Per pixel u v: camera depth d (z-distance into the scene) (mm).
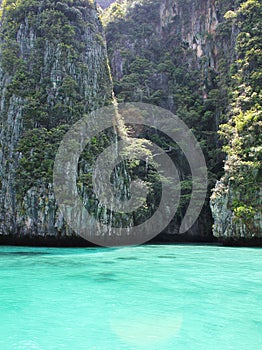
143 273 14531
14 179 29078
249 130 29500
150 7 51438
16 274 14477
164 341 7336
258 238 26828
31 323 8344
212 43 43844
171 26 50000
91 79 34875
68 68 33344
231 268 15719
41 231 27562
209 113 39500
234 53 39250
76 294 10953
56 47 33656
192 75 44719
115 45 48125
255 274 14180
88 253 22844
